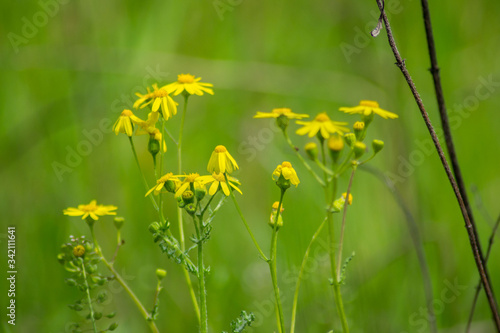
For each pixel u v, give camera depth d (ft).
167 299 15.48
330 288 14.53
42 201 16.88
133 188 17.90
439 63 21.56
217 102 21.04
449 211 19.17
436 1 21.72
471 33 22.30
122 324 14.73
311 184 19.26
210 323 14.99
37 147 18.12
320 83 21.25
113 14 20.38
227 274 15.83
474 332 15.21
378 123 20.66
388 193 18.67
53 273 15.46
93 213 10.09
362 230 18.51
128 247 16.60
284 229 17.16
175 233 17.13
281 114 10.59
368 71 20.95
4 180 17.25
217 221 17.85
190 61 20.77
